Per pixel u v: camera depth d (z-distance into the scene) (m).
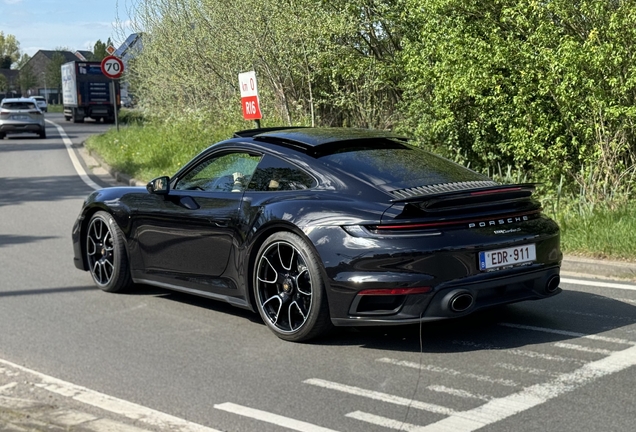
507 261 5.36
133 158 19.72
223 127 19.44
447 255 5.13
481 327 5.92
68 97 51.69
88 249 7.54
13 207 13.59
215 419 4.26
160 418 4.24
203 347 5.61
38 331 6.11
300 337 5.57
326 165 5.69
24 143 31.06
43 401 4.54
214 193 6.27
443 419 4.18
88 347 5.67
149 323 6.29
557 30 10.91
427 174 5.70
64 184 17.06
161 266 6.77
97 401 4.52
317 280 5.36
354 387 4.72
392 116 16.06
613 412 4.23
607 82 10.59
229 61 17.84
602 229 8.34
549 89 10.92
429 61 12.84
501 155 13.11
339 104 15.95
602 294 6.83
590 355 5.21
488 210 5.41
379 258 5.11
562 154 11.46
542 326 5.91
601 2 10.25
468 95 12.04
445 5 11.91
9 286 7.69
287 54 15.91
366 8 15.19
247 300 5.93
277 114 17.47
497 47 11.19
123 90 49.38
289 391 4.68
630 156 10.95
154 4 22.12
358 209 5.29
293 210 5.52
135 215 6.96
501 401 4.42
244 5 16.14
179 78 21.39
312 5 15.38
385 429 4.06
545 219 5.75
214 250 6.19
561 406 4.33
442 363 5.12
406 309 5.13
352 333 5.85
